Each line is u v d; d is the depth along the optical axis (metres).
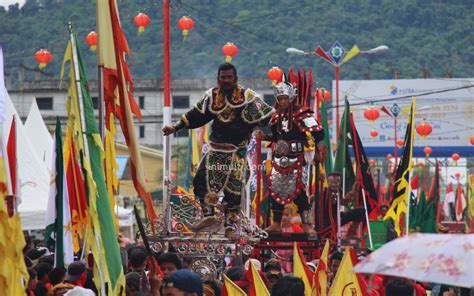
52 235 21.06
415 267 8.91
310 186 27.33
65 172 20.09
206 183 19.33
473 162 145.75
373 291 16.58
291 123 22.03
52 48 197.25
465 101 99.56
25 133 35.19
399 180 26.94
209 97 19.34
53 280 16.81
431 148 99.56
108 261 15.16
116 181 20.75
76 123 16.52
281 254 25.00
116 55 19.92
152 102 114.94
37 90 112.88
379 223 28.23
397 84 100.38
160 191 73.38
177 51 197.25
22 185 34.38
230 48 42.41
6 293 11.86
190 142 47.44
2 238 11.86
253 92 19.28
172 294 12.21
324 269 16.41
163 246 19.59
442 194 113.94
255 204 25.50
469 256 8.80
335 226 23.89
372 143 100.12
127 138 19.78
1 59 17.28
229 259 24.97
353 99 100.50
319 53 61.00
